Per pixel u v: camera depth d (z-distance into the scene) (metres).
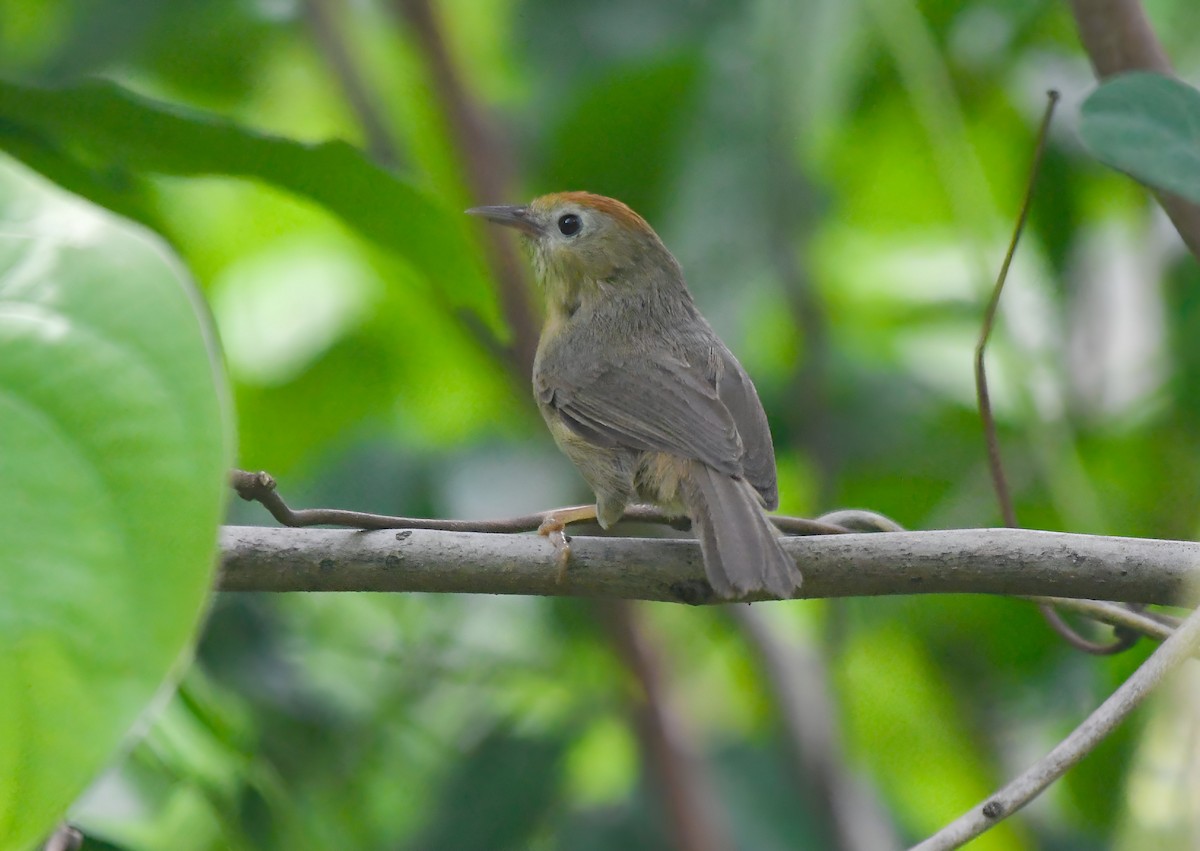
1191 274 11.10
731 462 8.19
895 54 10.80
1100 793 10.73
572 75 11.18
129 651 3.65
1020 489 11.35
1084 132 6.11
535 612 11.27
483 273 7.36
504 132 11.35
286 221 12.61
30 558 3.64
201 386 3.71
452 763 10.86
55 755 3.61
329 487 11.28
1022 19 11.56
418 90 11.91
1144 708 9.51
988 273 10.73
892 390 11.55
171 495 3.67
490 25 13.05
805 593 6.58
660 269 10.24
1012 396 11.08
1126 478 11.59
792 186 11.21
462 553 6.45
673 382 9.02
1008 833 11.39
